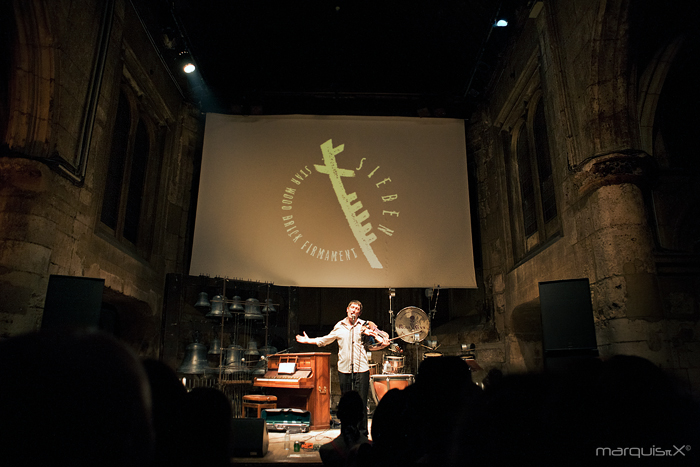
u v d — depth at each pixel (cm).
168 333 678
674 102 584
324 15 931
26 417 48
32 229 471
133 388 55
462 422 100
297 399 662
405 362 947
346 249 859
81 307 403
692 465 82
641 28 532
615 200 516
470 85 948
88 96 575
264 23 920
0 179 477
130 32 689
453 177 906
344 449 328
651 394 86
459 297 972
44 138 494
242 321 780
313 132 916
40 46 490
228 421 129
